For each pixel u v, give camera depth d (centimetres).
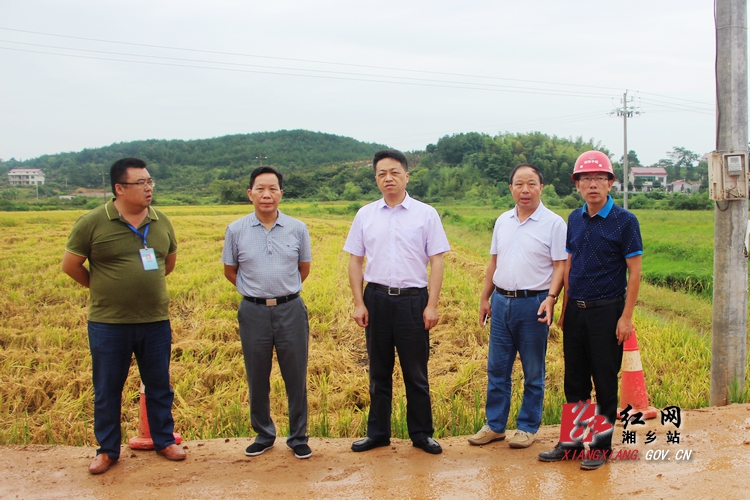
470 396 614
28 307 1151
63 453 427
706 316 1035
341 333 917
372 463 393
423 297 411
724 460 371
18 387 640
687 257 1834
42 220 3747
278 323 411
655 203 4806
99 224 389
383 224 410
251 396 422
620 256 383
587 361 403
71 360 759
